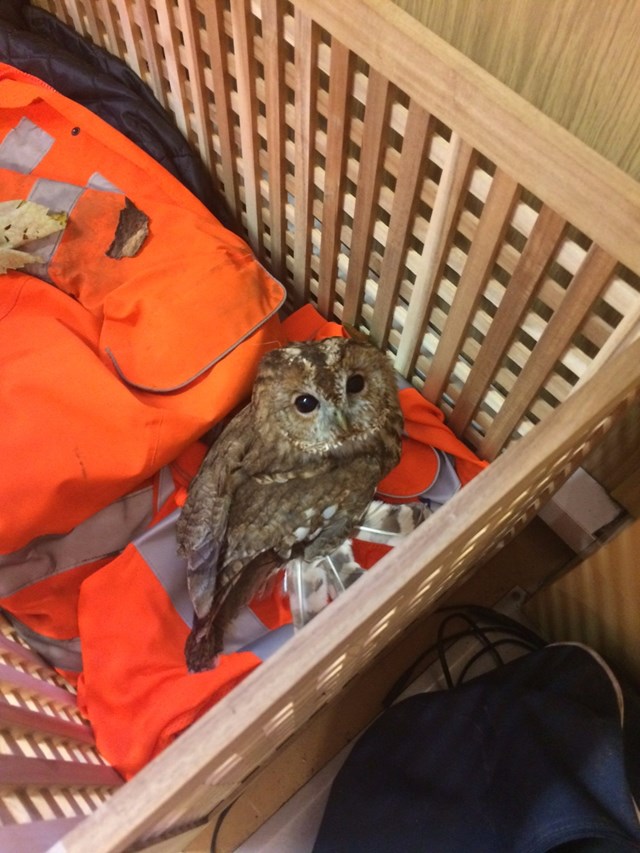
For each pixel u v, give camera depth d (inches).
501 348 34.9
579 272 27.8
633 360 21.6
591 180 23.3
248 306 40.5
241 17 33.1
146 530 40.4
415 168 31.0
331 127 33.4
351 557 39.3
